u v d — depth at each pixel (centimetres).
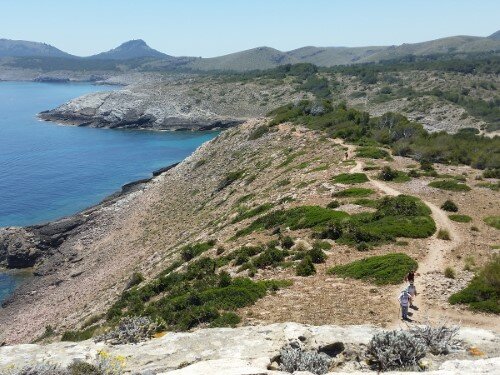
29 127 19188
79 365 1197
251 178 6412
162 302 2845
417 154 6203
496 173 5150
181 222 6438
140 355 1391
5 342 4572
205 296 2366
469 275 2417
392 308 2041
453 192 4334
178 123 19950
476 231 3278
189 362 1286
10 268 6912
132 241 6625
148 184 9662
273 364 1259
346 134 7394
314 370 1201
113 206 8506
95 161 13212
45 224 7669
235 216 4850
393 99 18588
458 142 7412
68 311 4853
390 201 3662
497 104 16875
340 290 2320
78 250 7006
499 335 1405
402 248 2931
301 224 3544
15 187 10369
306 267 2648
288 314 2073
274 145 7862
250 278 2706
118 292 4366
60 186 10575
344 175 4816
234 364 1092
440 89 19225
